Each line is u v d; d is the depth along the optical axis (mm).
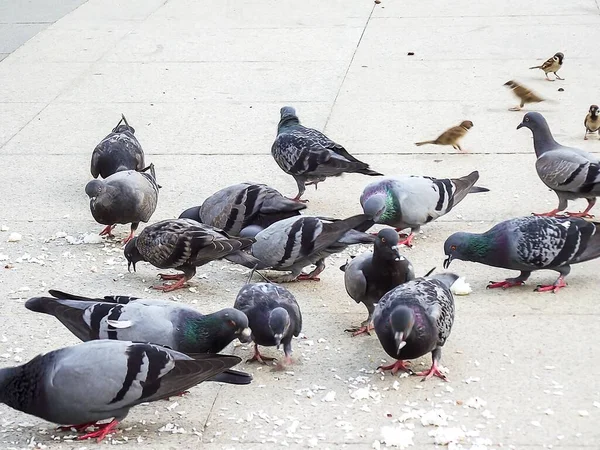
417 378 2221
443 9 4730
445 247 2514
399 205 2656
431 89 3643
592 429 2072
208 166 3150
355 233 2521
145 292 2539
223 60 4051
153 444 2057
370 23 4535
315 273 2588
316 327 2402
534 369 2238
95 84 3820
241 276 2621
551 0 4828
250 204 2650
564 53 3994
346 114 3463
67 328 2260
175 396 2189
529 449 2025
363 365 2273
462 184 2736
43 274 2619
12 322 2420
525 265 2475
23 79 3896
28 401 2029
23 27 4629
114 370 2014
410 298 2188
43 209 2939
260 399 2178
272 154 2961
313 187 3029
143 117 3496
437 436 2049
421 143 3205
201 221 2693
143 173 2801
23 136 3395
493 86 3650
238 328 2172
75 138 3369
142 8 4918
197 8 4883
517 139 3258
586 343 2311
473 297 2492
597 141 3186
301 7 4852
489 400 2154
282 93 3652
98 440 2066
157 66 4004
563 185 2750
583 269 2604
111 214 2717
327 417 2123
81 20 4719
